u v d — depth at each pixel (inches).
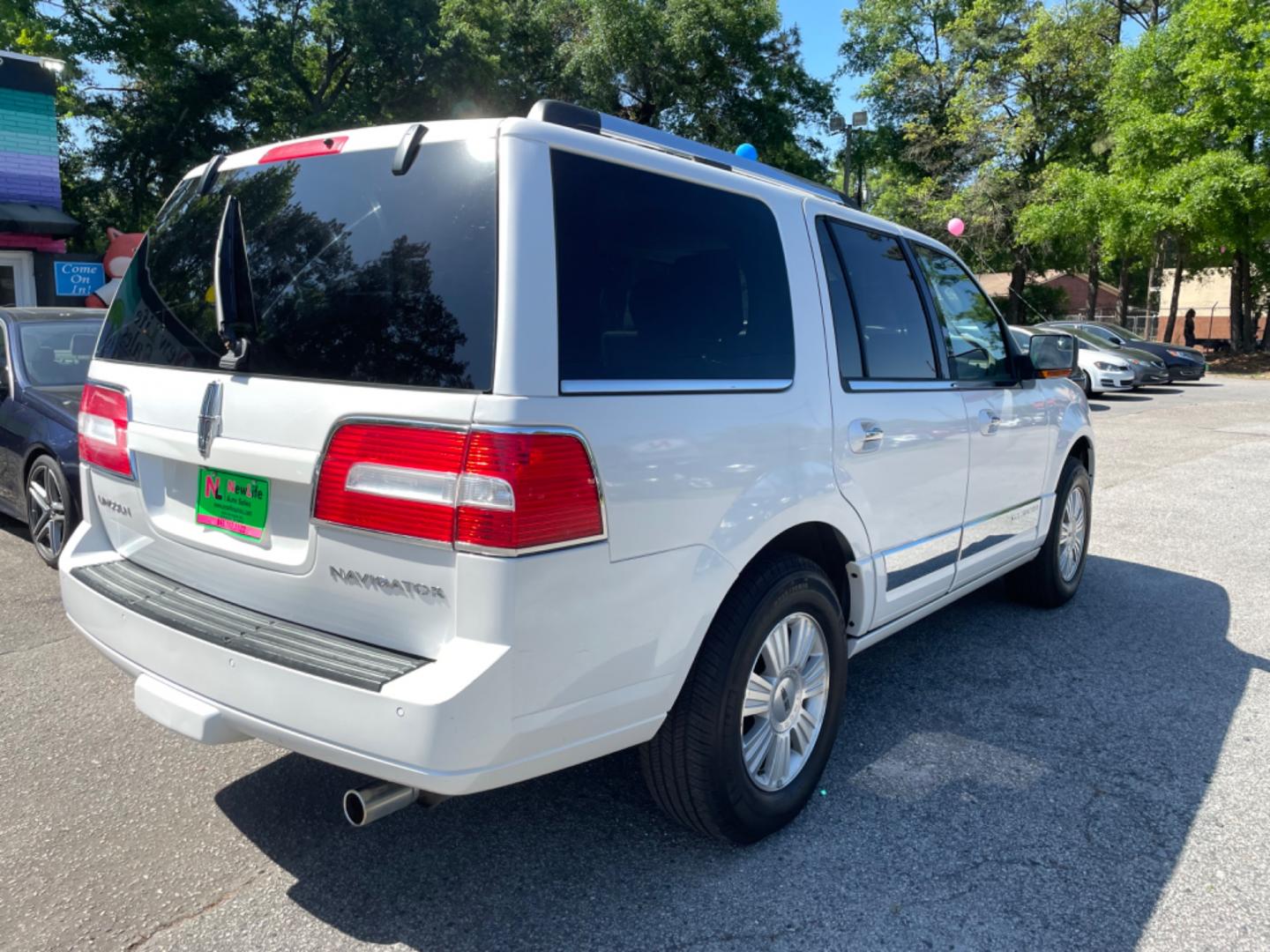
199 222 114.0
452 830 118.0
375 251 94.2
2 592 207.0
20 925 98.5
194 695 97.5
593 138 98.3
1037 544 193.9
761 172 135.4
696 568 100.0
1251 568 246.4
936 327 153.4
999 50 1290.6
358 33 1040.8
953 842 116.1
